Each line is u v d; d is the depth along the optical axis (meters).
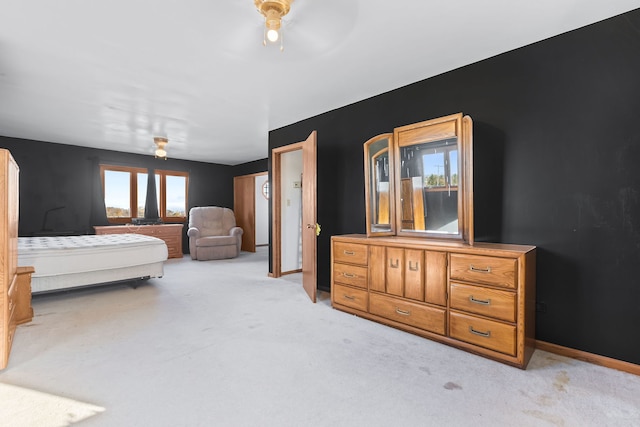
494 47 2.40
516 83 2.43
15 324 2.60
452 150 2.73
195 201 7.56
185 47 2.36
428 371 1.98
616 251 2.05
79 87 3.12
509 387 1.80
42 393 1.72
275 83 3.04
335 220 3.83
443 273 2.37
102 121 4.27
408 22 2.06
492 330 2.13
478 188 2.62
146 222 6.47
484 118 2.59
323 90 3.23
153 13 1.95
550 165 2.29
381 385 1.82
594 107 2.12
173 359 2.12
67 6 1.88
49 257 3.34
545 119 2.30
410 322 2.56
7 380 1.85
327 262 3.93
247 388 1.78
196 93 3.29
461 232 2.65
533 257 2.22
